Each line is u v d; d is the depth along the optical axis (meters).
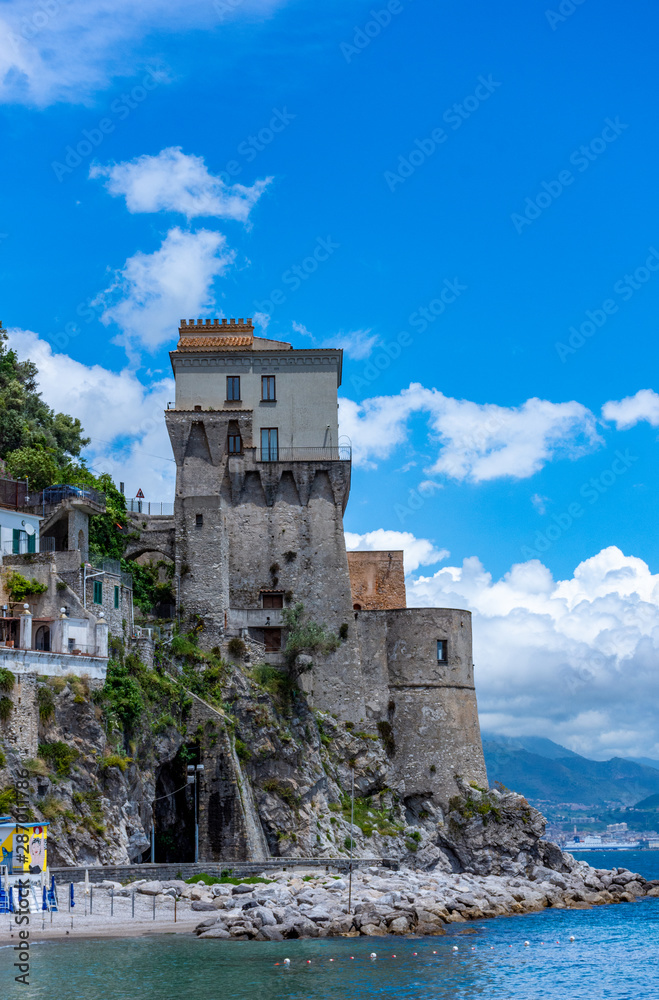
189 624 92.62
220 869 74.00
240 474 99.31
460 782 95.06
